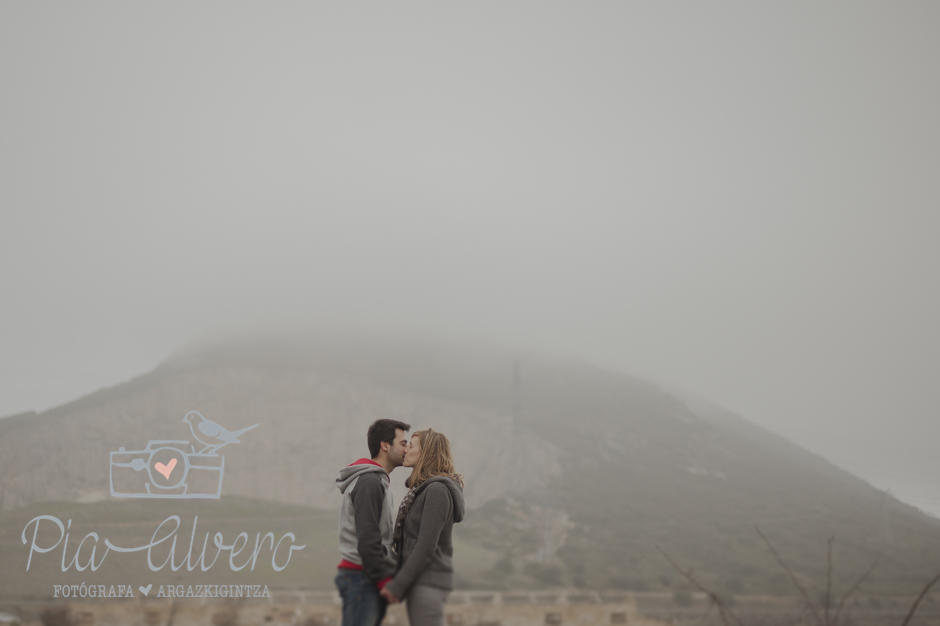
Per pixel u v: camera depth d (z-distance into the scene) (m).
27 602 25.58
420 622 4.67
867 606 40.69
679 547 61.84
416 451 5.33
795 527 72.00
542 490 79.56
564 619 31.78
